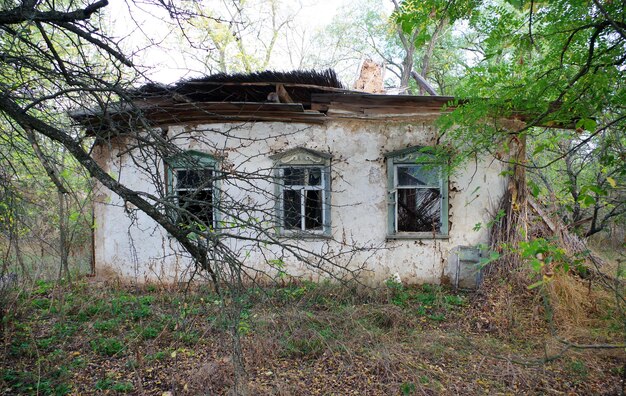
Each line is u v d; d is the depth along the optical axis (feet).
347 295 24.14
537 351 18.02
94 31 12.53
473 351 17.95
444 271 27.30
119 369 16.58
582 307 21.43
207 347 17.84
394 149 27.66
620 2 12.00
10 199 14.40
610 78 13.47
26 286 20.38
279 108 27.25
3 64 12.66
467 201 27.27
